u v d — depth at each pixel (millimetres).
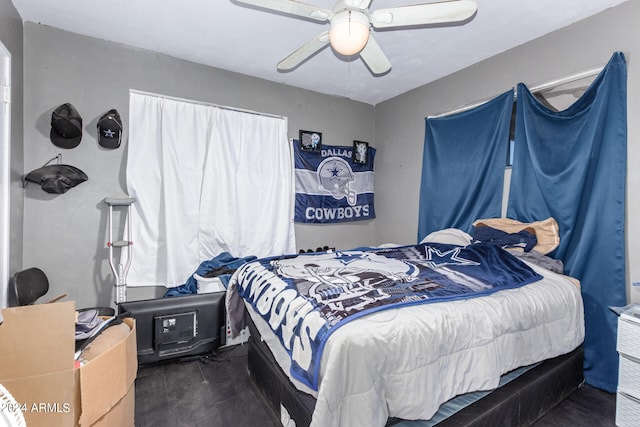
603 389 2025
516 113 2621
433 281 1769
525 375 1675
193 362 2344
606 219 2094
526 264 2039
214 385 2047
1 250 1967
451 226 3156
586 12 2203
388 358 1185
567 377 1870
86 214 2578
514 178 2617
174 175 2855
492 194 2818
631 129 2037
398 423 1285
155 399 1894
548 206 2383
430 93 3469
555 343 1749
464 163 3047
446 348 1321
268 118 3385
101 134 2566
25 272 2068
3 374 1115
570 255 2275
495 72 2848
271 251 3369
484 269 2012
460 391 1352
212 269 2871
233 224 3131
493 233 2535
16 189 2211
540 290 1778
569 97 2352
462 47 2713
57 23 2404
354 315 1263
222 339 2443
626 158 2047
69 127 2395
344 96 3938
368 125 4195
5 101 2041
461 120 3082
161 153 2824
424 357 1253
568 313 1826
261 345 1937
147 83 2803
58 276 2490
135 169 2727
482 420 1380
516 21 2318
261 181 3332
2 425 784
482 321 1444
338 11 1621
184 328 2291
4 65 2039
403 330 1239
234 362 2348
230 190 3117
